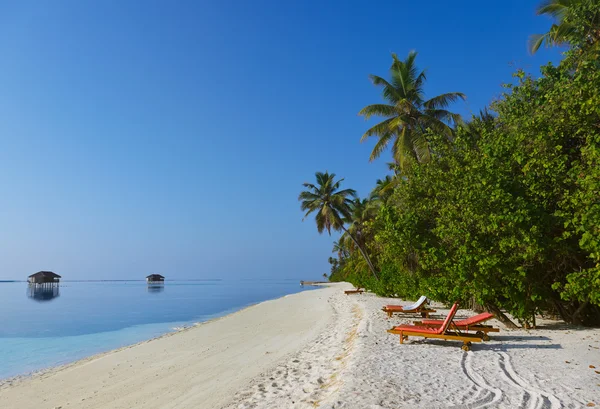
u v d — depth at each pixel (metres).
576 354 7.41
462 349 8.14
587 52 9.62
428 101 23.92
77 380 9.90
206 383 8.41
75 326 21.61
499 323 11.80
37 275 93.62
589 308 10.96
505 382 5.77
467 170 10.61
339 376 6.55
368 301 23.59
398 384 5.73
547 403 4.84
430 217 12.03
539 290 10.29
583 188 7.68
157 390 8.33
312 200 37.81
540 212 8.93
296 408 5.43
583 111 8.08
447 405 4.79
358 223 42.19
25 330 20.16
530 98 10.62
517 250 9.49
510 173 9.96
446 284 11.34
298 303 29.92
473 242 9.60
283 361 9.58
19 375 10.91
